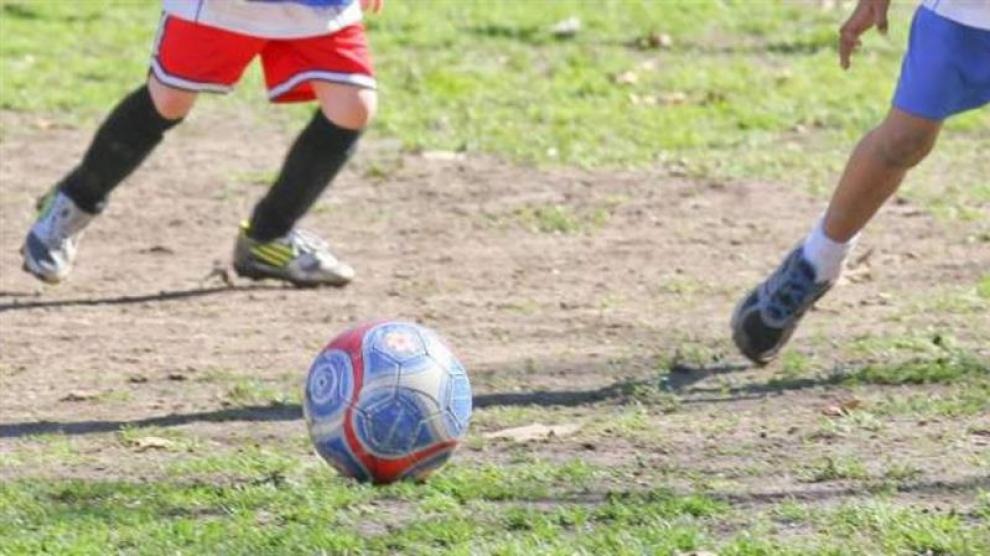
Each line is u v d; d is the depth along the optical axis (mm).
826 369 19453
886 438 16844
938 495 15141
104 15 43062
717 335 21156
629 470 16078
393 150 31906
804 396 18516
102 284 24172
